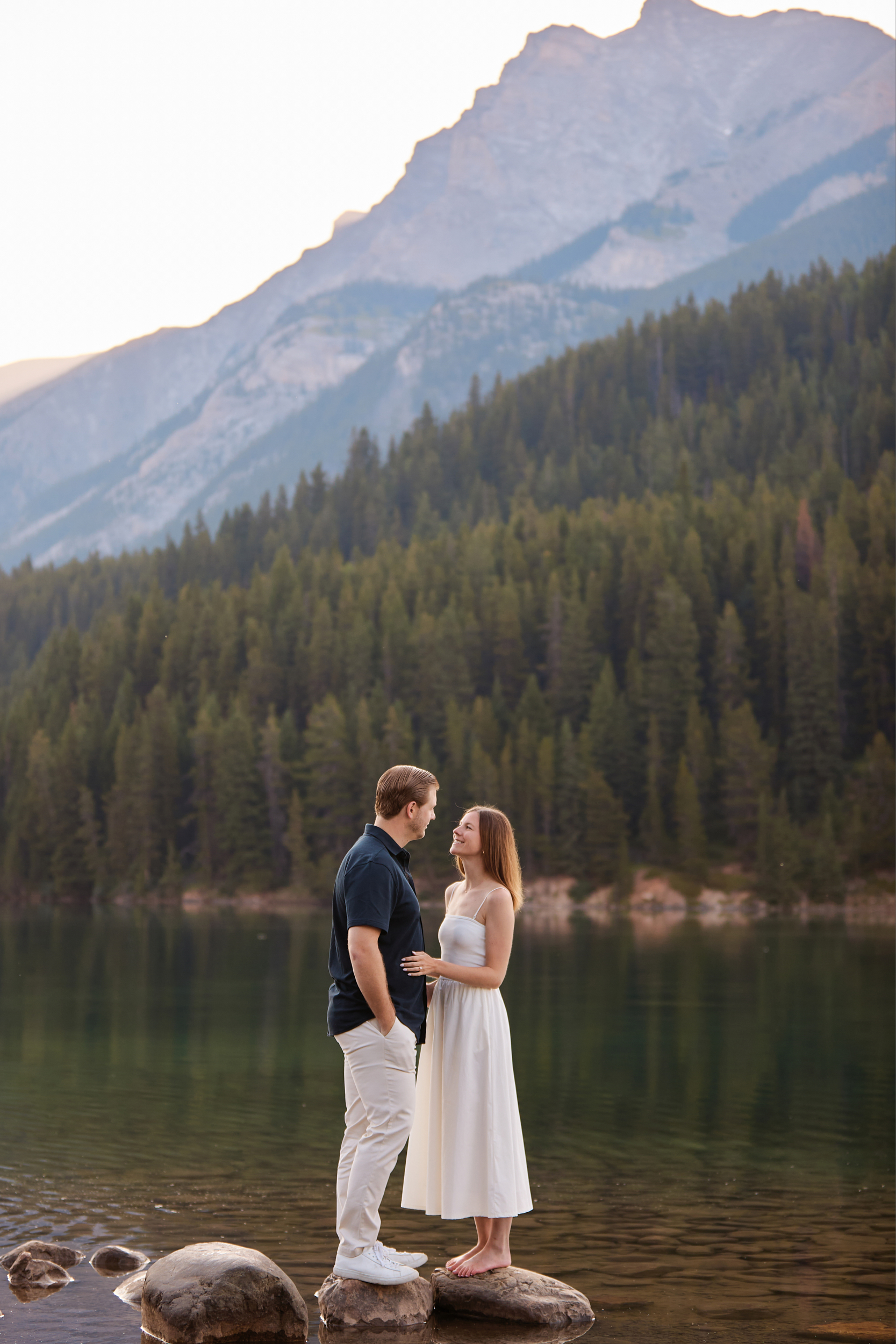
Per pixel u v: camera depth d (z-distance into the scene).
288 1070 19.73
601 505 180.38
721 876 101.50
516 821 106.62
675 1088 18.52
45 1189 11.16
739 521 144.50
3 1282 8.09
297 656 132.50
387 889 7.15
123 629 150.00
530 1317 7.28
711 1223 10.30
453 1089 7.62
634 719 114.81
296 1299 6.96
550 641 128.50
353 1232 7.30
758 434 197.75
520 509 185.38
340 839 112.75
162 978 38.75
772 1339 7.00
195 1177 11.71
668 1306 7.77
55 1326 7.10
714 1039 24.70
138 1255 8.62
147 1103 16.38
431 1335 6.95
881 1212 10.70
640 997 33.31
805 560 135.62
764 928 73.44
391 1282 7.24
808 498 152.62
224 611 145.38
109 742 125.06
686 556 131.50
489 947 7.70
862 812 104.38
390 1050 7.17
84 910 101.56
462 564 147.50
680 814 102.62
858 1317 7.50
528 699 119.31
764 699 122.94
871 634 119.31
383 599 139.50
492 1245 7.75
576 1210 10.78
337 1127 14.52
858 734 119.44
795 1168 12.75
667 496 165.88
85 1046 22.81
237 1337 6.79
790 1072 20.19
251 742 114.69
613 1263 8.95
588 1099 17.45
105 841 120.94
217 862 115.38
